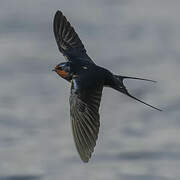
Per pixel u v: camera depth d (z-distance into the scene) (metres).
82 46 8.56
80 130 6.98
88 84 7.47
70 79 7.75
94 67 7.72
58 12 8.66
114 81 7.61
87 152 6.79
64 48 8.54
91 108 7.30
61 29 8.63
